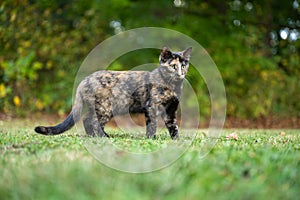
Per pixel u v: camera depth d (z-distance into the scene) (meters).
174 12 14.80
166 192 3.39
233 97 13.73
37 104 13.08
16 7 12.69
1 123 10.34
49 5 13.70
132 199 3.21
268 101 13.69
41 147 5.18
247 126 12.27
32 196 3.32
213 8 15.21
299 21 15.57
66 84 13.32
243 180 3.69
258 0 15.27
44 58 13.69
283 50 14.58
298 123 12.75
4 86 12.58
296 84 13.94
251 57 13.98
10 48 13.03
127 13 14.86
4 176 3.79
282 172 3.92
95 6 14.22
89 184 3.52
